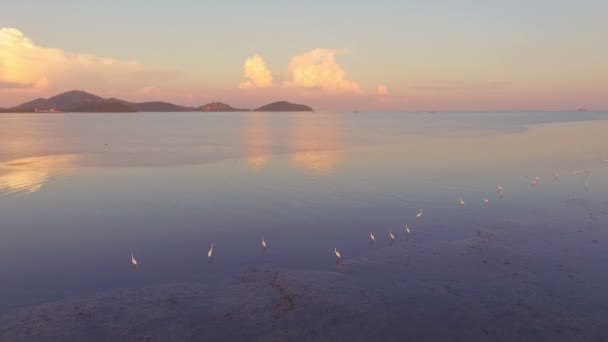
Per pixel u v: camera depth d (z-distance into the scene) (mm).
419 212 26047
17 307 14062
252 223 23922
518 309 13188
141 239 21250
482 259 17578
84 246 20250
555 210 25641
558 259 17266
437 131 113812
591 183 34094
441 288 14883
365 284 15438
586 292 14180
